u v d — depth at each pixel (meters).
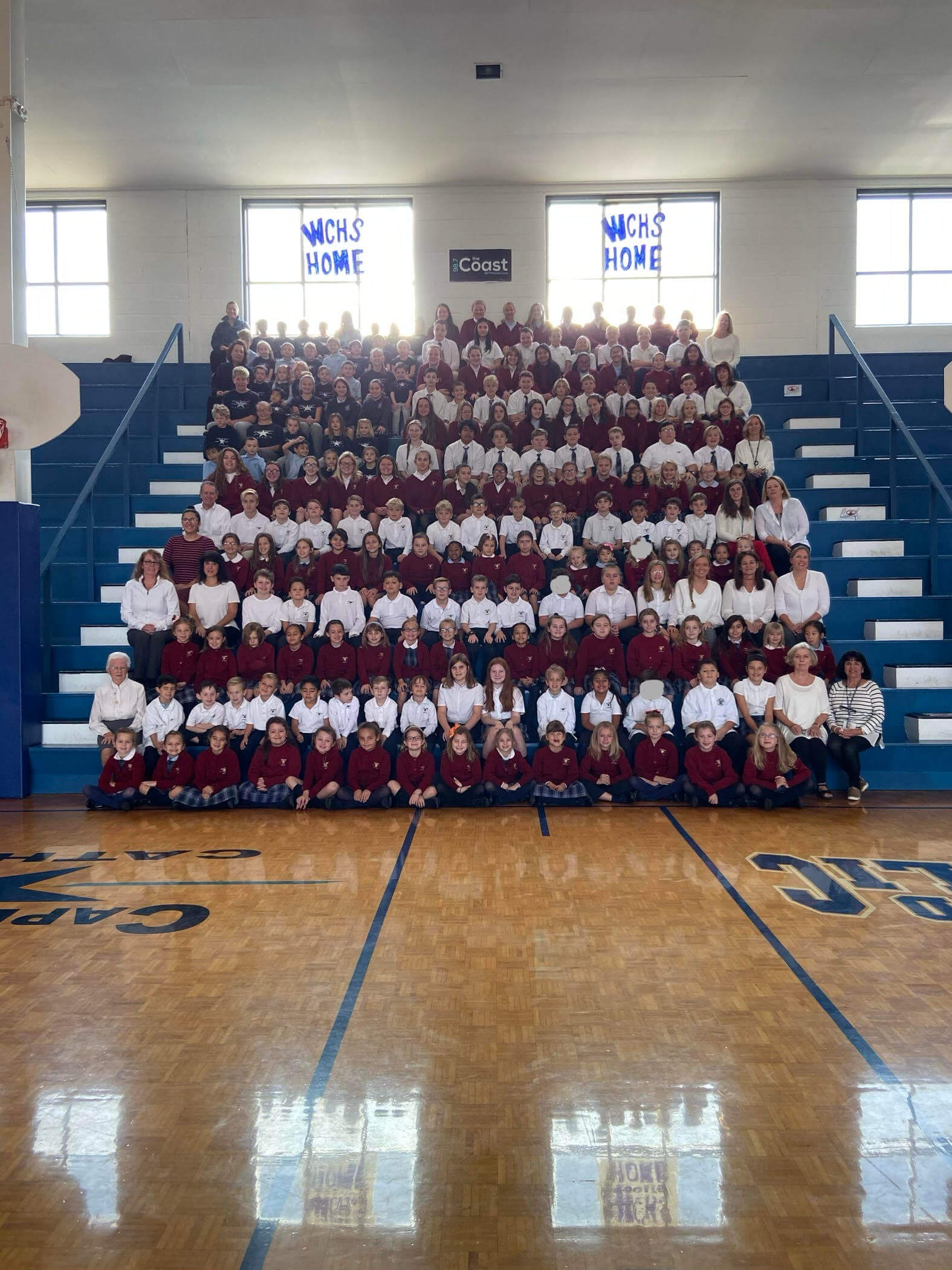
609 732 7.93
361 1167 2.92
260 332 13.84
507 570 9.51
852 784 8.02
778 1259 2.53
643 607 9.06
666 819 7.44
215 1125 3.17
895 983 4.29
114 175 14.17
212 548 9.62
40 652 8.84
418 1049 3.68
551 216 14.79
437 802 7.89
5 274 8.55
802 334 14.73
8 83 8.57
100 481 11.96
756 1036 3.78
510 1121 3.17
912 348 14.70
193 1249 2.58
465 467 10.37
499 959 4.58
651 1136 3.09
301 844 6.78
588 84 11.59
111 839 6.95
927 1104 3.28
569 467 10.34
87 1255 2.55
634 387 12.38
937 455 11.87
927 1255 2.54
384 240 14.86
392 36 10.48
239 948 4.75
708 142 13.23
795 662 8.16
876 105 12.23
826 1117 3.20
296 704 8.33
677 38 10.61
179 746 7.90
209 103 11.98
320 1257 2.54
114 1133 3.13
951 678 9.05
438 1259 2.53
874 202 14.70
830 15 10.18
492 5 9.91
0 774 8.46
